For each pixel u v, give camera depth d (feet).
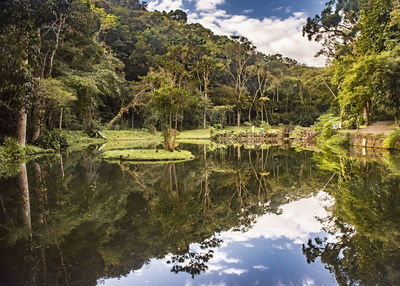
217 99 146.41
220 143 80.59
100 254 9.86
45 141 51.44
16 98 32.73
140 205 16.80
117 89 87.15
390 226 12.42
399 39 53.36
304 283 7.70
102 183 23.11
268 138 97.60
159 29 156.35
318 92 120.57
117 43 138.00
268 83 154.71
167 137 44.29
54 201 17.28
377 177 24.23
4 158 34.40
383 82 48.55
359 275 8.16
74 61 75.66
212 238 11.61
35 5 27.66
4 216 14.10
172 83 45.62
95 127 91.40
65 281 7.90
